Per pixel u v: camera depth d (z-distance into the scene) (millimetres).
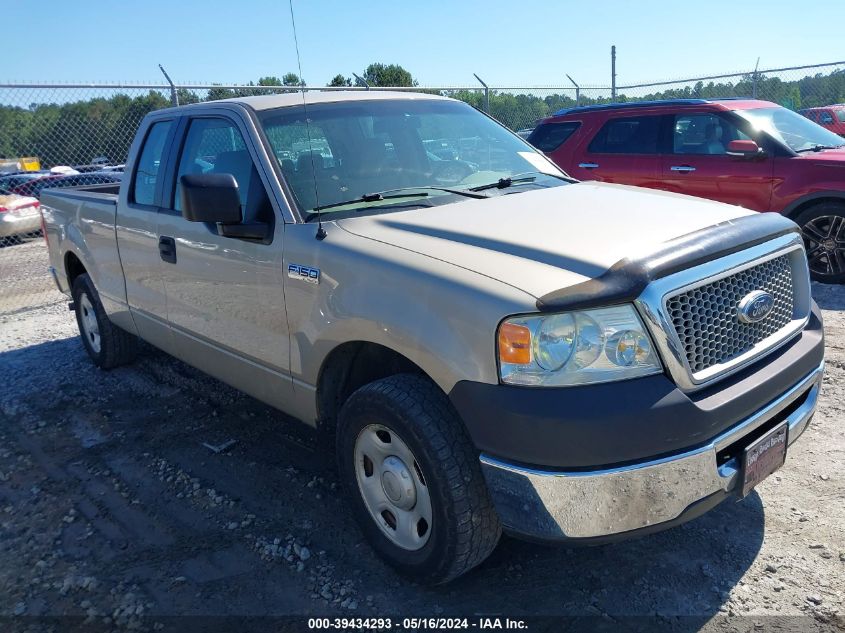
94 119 9688
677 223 2871
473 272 2562
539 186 3764
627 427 2283
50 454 4320
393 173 3650
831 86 13188
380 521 2994
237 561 3156
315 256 3068
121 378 5547
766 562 2941
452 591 2900
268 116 3627
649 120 8195
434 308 2568
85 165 9781
